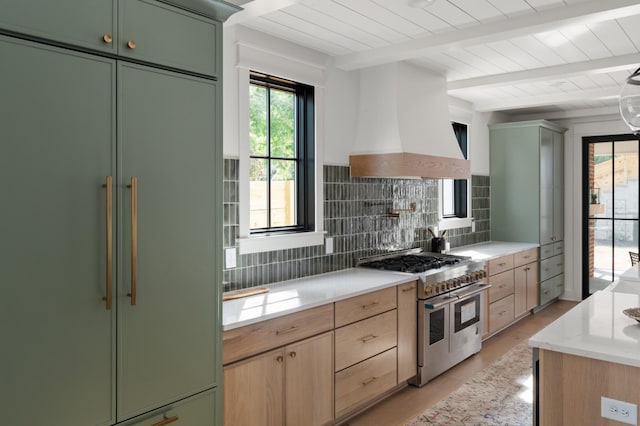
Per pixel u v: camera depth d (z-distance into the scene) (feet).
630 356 5.43
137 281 5.99
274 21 9.26
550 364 6.06
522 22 9.08
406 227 14.23
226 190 9.20
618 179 19.21
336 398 9.08
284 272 10.44
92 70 5.54
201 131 6.65
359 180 12.44
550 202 18.95
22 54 5.02
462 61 12.23
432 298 11.74
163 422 6.26
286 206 10.98
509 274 15.88
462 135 17.63
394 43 10.58
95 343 5.65
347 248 12.09
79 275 5.49
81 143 5.46
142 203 6.02
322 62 11.23
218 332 6.94
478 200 18.25
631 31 10.11
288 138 11.02
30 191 5.10
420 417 9.94
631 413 5.49
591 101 17.26
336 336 9.07
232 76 9.30
